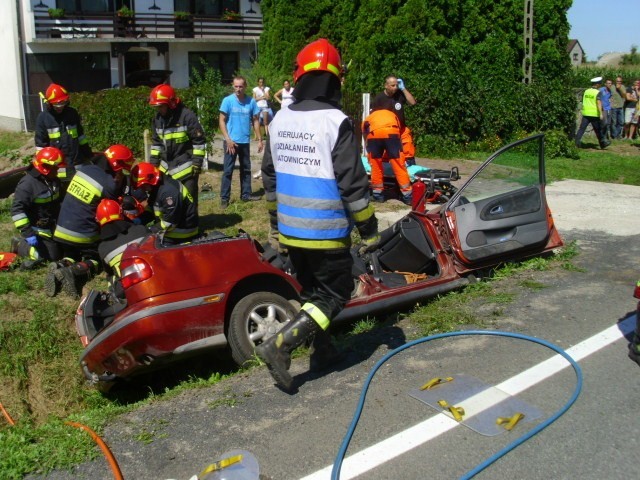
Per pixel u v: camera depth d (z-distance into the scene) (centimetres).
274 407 400
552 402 385
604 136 1823
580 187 1092
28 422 553
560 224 827
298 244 385
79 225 699
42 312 651
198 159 816
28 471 349
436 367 437
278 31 2428
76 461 356
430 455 340
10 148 2120
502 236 613
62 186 765
